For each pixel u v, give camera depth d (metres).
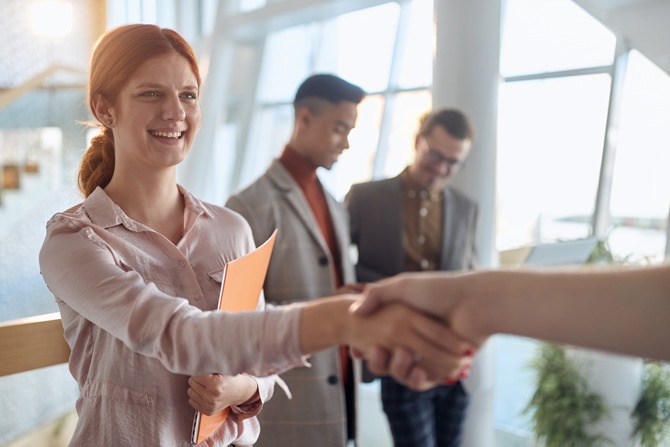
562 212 5.51
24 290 5.71
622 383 3.79
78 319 1.03
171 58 1.04
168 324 0.79
